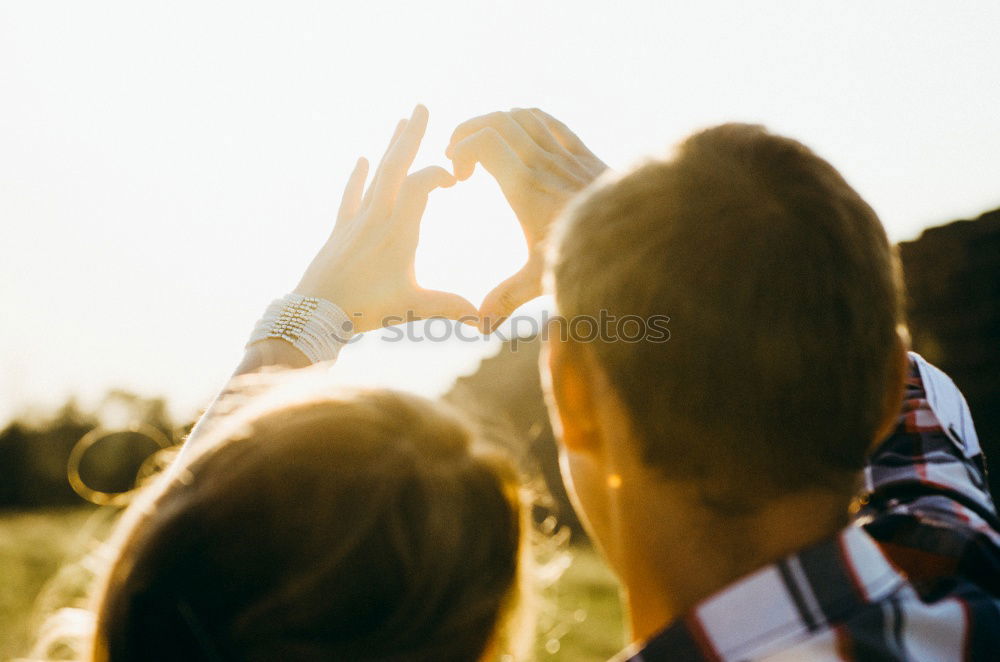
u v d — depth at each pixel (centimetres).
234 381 102
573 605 816
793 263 76
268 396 87
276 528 73
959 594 83
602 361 79
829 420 75
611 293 78
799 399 74
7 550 1266
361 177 123
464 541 78
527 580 88
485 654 79
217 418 100
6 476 3042
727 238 76
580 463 86
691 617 75
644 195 80
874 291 78
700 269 76
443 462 80
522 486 88
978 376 1503
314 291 113
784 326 74
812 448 75
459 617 76
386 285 114
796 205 78
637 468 79
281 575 72
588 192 85
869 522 98
